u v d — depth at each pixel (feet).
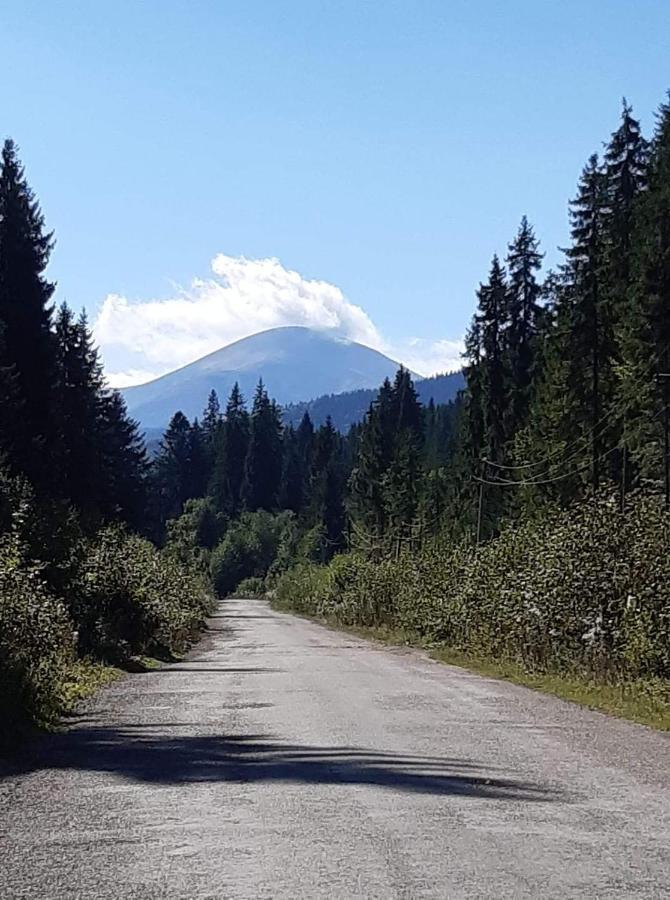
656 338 110.73
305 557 329.93
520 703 51.37
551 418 142.61
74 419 152.56
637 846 22.43
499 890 19.11
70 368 156.04
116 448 195.93
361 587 164.14
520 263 190.80
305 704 49.55
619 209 139.74
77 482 150.00
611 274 134.62
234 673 69.72
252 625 173.47
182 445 455.63
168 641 95.66
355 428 478.18
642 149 142.61
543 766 32.58
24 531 73.77
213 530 405.59
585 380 134.41
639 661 56.95
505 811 25.80
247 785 29.30
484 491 180.96
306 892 19.04
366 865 20.84
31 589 53.83
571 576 66.64
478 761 33.47
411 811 25.75
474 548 104.99
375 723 42.73
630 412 123.24
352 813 25.53
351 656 90.02
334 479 381.60
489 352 190.08
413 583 129.08
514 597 76.02
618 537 65.57
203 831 23.88
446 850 22.00
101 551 85.56
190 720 44.06
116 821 25.03
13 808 26.61
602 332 132.57
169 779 30.42
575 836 23.29
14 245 138.92
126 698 53.31
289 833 23.56
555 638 68.85
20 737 38.11
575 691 56.59
